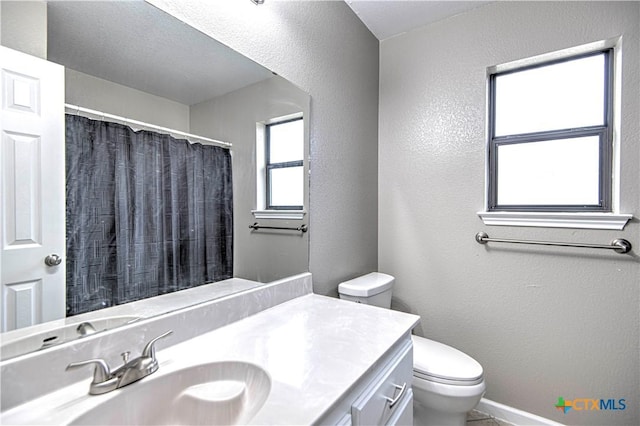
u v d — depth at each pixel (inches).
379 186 81.7
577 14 57.3
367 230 76.7
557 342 60.1
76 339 26.5
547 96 64.3
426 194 74.7
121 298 30.4
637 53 53.0
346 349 32.4
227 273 41.7
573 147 61.9
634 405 54.2
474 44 68.1
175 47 35.5
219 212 40.9
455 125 70.6
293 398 23.7
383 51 81.1
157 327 31.9
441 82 72.4
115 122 30.5
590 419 57.5
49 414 21.9
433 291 74.0
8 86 23.5
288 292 50.4
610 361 55.7
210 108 39.6
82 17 28.2
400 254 78.7
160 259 34.0
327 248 61.4
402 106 78.2
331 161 62.4
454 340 71.2
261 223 46.9
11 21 23.8
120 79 30.9
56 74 26.3
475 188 68.3
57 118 26.3
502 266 65.4
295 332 36.9
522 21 62.6
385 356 32.5
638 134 53.1
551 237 60.0
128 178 31.4
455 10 68.8
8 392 22.3
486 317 67.4
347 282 64.9
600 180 58.9
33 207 24.7
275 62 48.8
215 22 39.7
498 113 69.6
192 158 37.6
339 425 24.9
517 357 64.1
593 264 56.7
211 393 28.2
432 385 49.8
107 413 23.5
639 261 53.1
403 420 37.0
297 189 53.8
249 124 44.8
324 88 59.9
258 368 28.8
